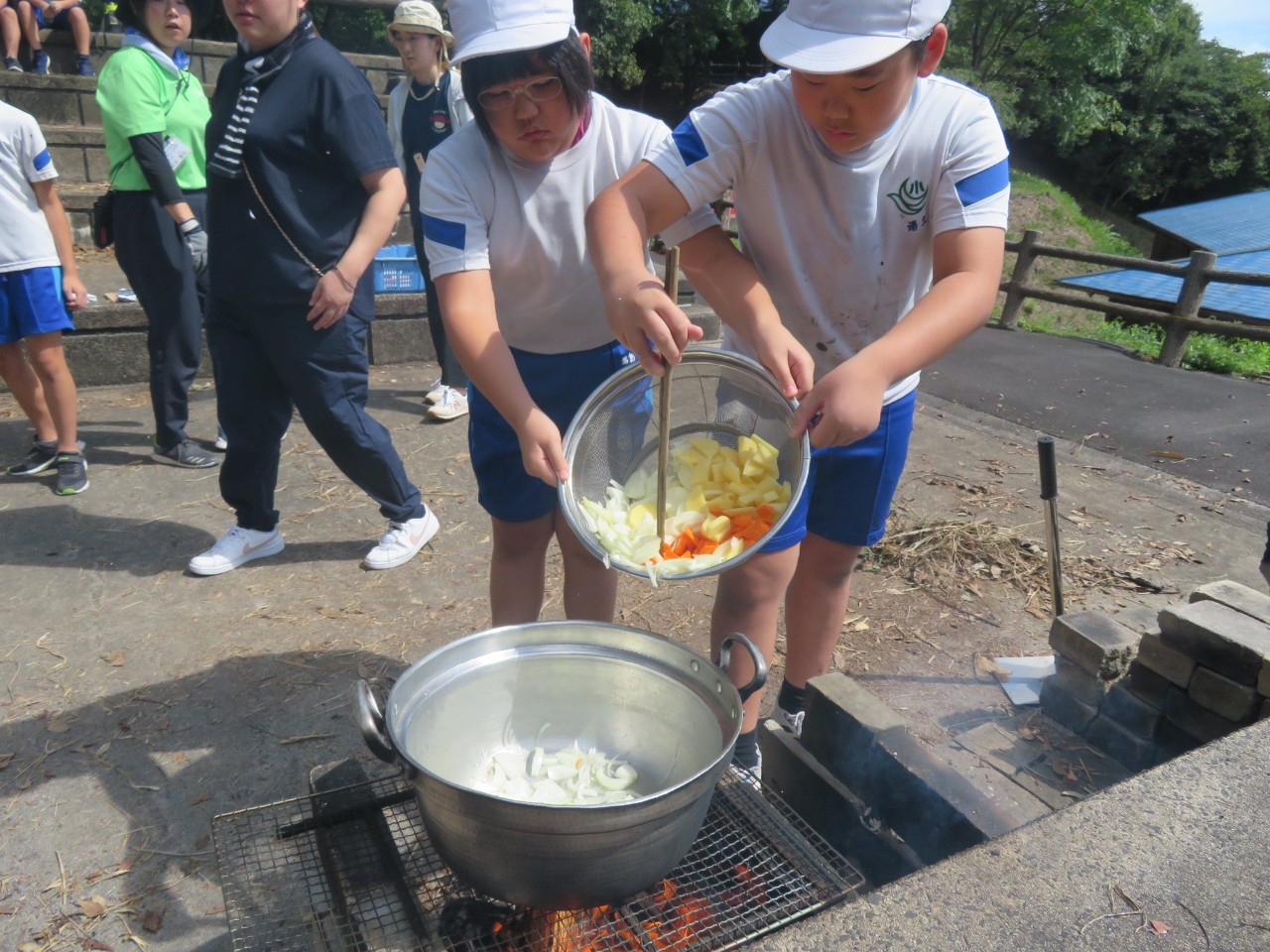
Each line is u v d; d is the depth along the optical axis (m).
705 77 28.02
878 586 3.71
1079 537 4.21
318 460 4.74
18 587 3.46
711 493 1.77
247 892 1.54
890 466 2.23
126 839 2.32
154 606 3.37
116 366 5.74
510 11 1.80
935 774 1.78
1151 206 39.03
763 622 2.24
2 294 3.97
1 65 9.21
